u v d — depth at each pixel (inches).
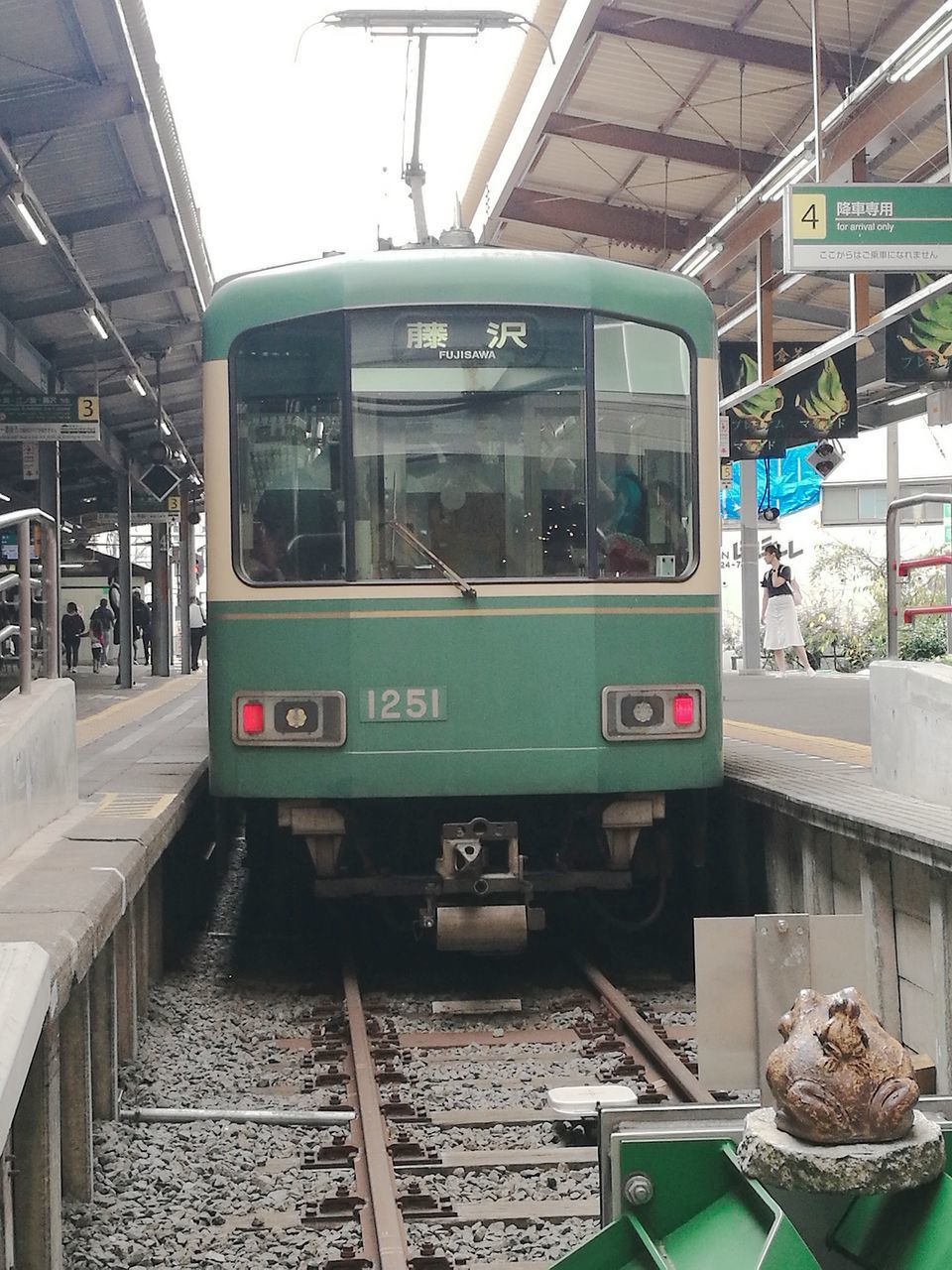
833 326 751.1
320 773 303.6
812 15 460.1
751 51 524.1
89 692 926.4
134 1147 214.4
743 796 333.4
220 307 313.0
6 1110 116.0
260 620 306.8
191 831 407.2
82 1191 194.2
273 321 309.9
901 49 390.6
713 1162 112.0
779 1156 103.4
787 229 442.6
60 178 534.3
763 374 636.1
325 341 309.6
